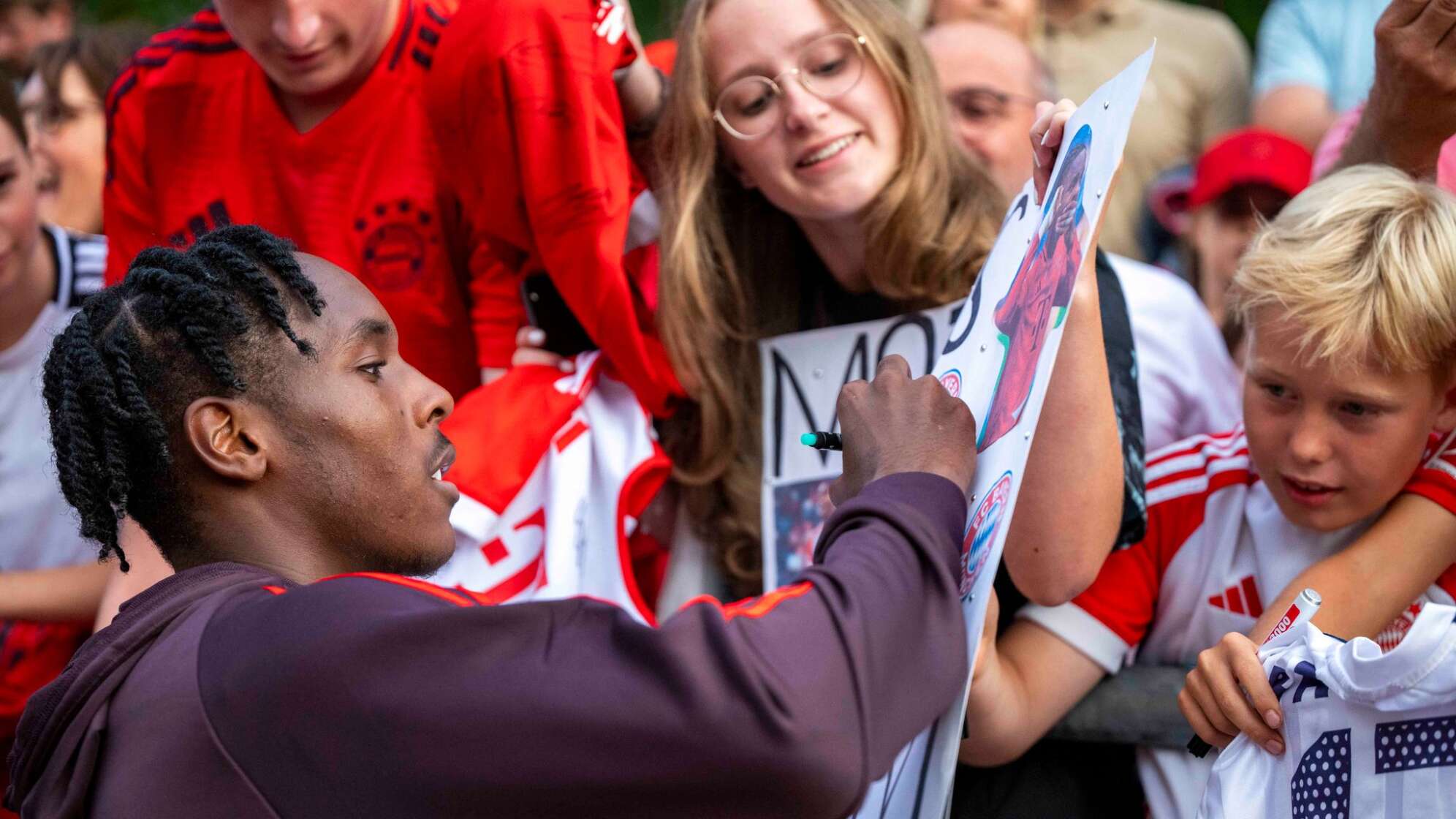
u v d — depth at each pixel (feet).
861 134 7.20
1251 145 9.96
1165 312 8.13
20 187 8.47
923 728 4.20
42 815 4.27
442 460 4.84
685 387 7.40
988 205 7.54
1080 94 11.10
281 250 4.66
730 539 7.54
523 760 3.87
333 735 3.92
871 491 4.43
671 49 8.73
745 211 7.73
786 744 3.83
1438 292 5.46
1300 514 5.86
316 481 4.57
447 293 7.73
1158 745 6.26
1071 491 5.41
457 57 7.11
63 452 4.76
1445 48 6.00
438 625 3.95
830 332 7.44
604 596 7.15
